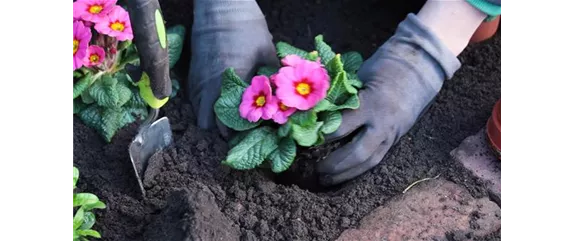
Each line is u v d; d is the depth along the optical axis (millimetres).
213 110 1062
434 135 1086
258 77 1009
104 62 1055
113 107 1057
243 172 1033
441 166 1060
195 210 949
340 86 1014
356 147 1029
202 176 1032
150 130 1024
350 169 1049
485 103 1117
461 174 1049
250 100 1010
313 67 1003
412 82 1048
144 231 992
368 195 1038
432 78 1056
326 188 1065
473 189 1037
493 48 1168
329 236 1003
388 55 1062
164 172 1033
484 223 1006
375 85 1044
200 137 1057
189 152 1047
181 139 1057
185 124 1081
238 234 981
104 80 1059
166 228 959
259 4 1218
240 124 1025
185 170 1035
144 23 917
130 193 1023
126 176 1034
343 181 1057
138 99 1072
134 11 914
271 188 1029
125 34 1028
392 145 1072
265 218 1008
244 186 1027
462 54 1165
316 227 1009
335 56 1018
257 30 1093
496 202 1029
